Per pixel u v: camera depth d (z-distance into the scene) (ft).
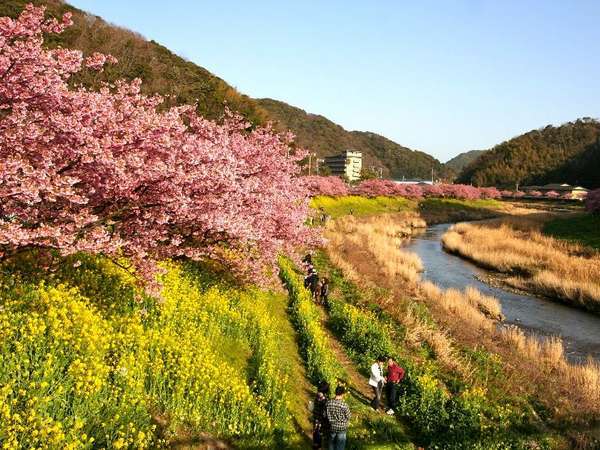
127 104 27.07
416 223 212.23
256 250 48.08
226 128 50.26
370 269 89.97
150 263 29.81
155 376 25.90
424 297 77.05
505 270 115.65
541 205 338.13
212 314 37.65
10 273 28.45
